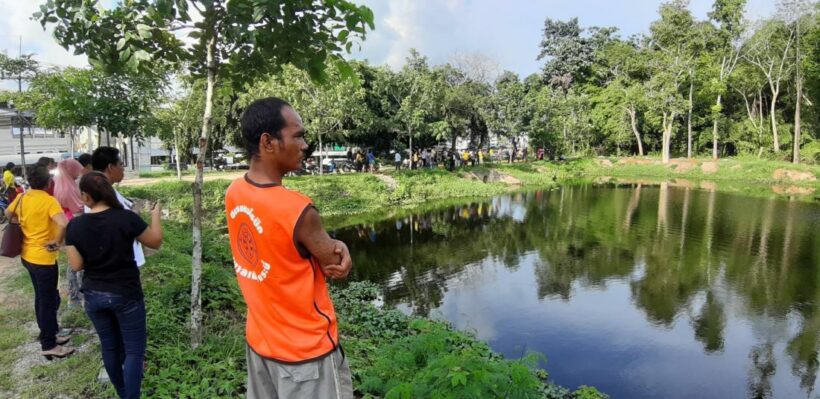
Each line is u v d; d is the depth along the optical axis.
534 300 10.99
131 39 4.23
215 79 4.89
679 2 40.50
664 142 42.56
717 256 14.78
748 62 42.06
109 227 3.43
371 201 24.42
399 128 33.22
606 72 50.50
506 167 37.03
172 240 10.47
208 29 4.48
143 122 11.98
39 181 4.60
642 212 22.52
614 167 42.81
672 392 7.30
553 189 31.70
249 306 2.09
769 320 9.98
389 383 4.57
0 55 14.52
